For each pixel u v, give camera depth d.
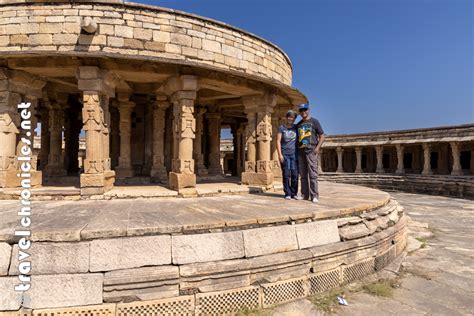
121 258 3.45
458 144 20.19
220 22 7.93
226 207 5.35
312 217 4.69
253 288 3.71
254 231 4.07
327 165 32.75
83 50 6.62
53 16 6.64
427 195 20.19
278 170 11.21
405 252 6.25
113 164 12.77
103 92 6.73
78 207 5.36
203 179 12.24
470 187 18.25
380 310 3.70
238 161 18.64
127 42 6.86
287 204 5.75
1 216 4.48
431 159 24.86
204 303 3.51
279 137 6.84
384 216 6.02
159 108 10.70
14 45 6.58
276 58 9.84
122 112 10.74
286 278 3.93
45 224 3.86
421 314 3.59
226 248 3.81
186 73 7.17
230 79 7.95
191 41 7.48
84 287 3.28
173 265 3.58
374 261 5.00
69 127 13.68
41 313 3.17
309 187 6.48
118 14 6.82
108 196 6.48
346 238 4.72
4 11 6.64
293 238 4.26
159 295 3.37
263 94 8.83
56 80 8.48
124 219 4.21
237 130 18.48
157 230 3.71
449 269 5.24
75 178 10.52
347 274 4.53
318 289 4.17
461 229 9.15
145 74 7.16
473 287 4.44
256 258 3.89
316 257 4.21
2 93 6.66
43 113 12.87
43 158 12.98
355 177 25.78
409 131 23.30
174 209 5.12
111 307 3.24
